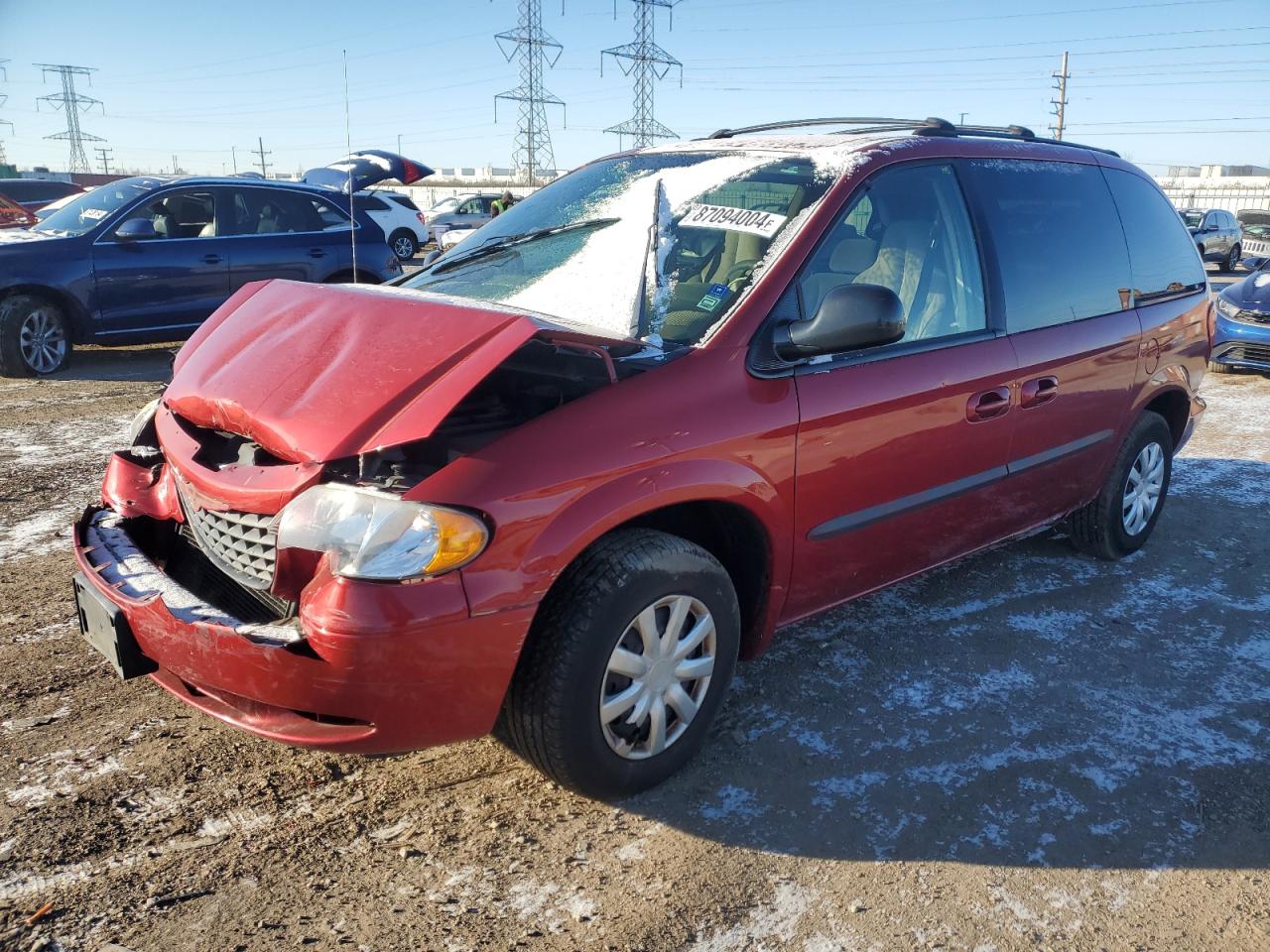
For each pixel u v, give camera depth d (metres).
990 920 2.23
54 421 6.57
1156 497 4.51
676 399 2.52
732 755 2.83
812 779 2.73
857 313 2.59
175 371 2.94
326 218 9.64
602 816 2.54
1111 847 2.50
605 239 3.18
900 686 3.26
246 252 9.05
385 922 2.15
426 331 2.45
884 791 2.69
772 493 2.70
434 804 2.57
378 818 2.51
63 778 2.61
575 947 2.10
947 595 4.00
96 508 2.91
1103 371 3.83
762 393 2.67
